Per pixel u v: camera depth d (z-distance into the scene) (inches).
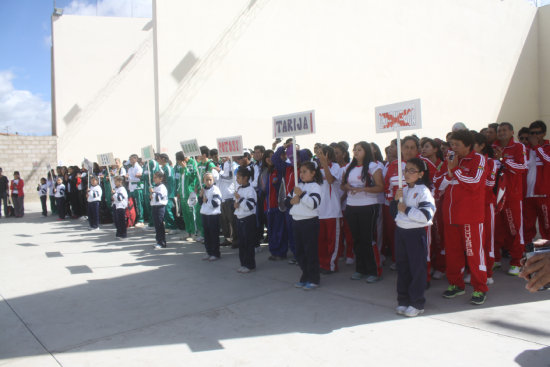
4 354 144.9
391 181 201.8
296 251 213.2
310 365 131.6
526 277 87.7
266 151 287.3
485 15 840.9
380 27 669.3
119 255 299.9
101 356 141.8
